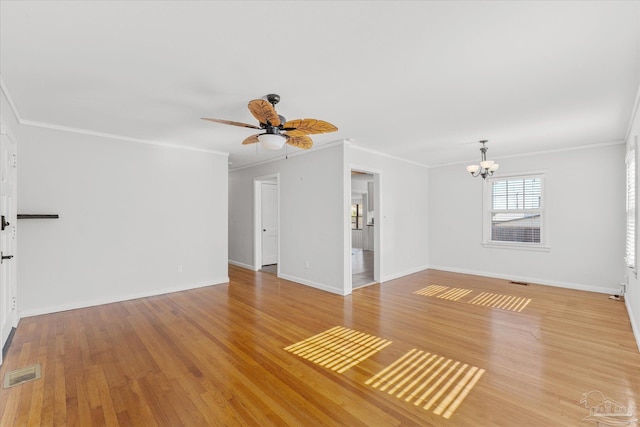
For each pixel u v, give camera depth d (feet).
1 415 6.13
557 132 13.29
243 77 8.05
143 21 5.71
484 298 14.37
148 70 7.64
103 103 9.84
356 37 6.29
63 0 5.08
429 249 21.90
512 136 13.97
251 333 10.27
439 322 11.25
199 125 12.20
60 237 12.42
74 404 6.49
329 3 5.23
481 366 8.00
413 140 14.76
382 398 6.68
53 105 10.03
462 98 9.54
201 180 16.57
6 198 9.44
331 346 9.27
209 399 6.66
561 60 7.22
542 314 12.06
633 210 10.53
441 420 5.96
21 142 11.53
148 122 11.85
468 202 19.94
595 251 15.39
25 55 6.90
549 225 16.79
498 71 7.78
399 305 13.34
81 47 6.59
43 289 12.06
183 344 9.40
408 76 8.04
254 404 6.49
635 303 10.18
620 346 9.11
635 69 7.63
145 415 6.15
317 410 6.30
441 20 5.73
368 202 32.58
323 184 16.06
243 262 22.22
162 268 15.19
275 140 8.80
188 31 6.04
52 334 10.11
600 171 15.20
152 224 14.87
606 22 5.76
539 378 7.39
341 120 11.64
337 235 15.31
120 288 13.92
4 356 8.59
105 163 13.50
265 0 5.14
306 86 8.63
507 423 5.83
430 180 21.81
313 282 16.61
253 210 21.27
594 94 9.19
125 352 8.85
